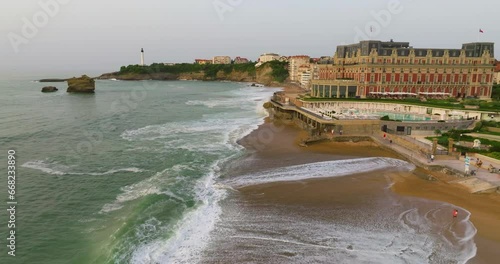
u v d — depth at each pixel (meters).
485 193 40.22
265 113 106.81
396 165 51.50
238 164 51.94
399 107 92.38
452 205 37.09
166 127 81.44
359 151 60.25
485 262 26.91
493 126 70.75
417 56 107.56
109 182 44.03
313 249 28.73
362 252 28.27
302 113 83.62
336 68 123.25
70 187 42.28
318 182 44.06
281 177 46.06
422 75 107.94
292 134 75.25
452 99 99.94
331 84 108.00
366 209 36.16
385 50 106.75
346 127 69.56
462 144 58.16
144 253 27.89
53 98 146.38
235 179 45.34
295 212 35.50
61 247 29.42
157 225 32.31
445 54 108.56
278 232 31.47
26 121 85.62
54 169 48.78
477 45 110.44
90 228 32.59
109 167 49.97
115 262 26.64
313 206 36.94
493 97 112.75
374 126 69.69
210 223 33.06
